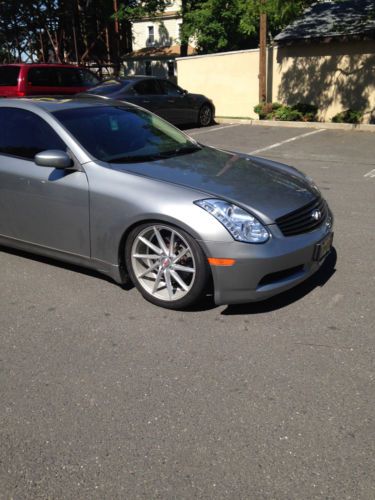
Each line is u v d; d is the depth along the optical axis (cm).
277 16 1412
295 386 273
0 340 327
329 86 1469
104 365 297
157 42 3434
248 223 324
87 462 224
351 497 202
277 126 1416
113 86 1259
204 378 282
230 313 353
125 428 245
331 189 709
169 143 441
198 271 333
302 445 231
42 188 395
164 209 335
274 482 211
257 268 322
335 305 361
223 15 2208
